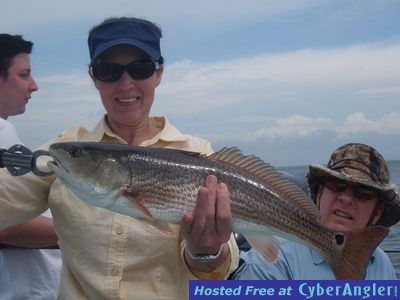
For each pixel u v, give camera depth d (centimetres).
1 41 122
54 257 118
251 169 88
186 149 96
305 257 92
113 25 91
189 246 81
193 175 83
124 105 93
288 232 88
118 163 83
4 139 105
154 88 95
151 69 93
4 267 106
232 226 84
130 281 85
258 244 86
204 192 76
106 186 83
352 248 85
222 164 86
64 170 84
